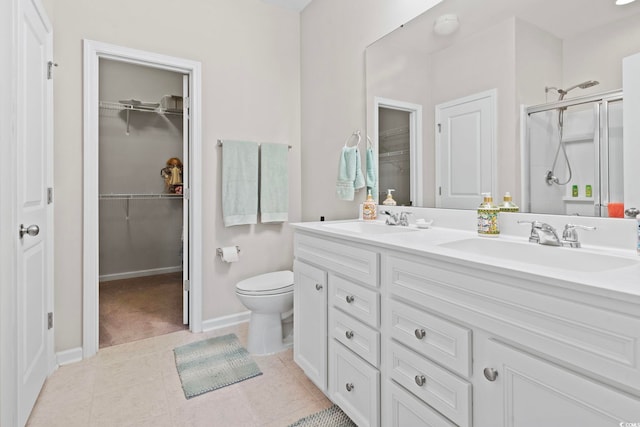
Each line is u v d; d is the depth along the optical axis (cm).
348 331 137
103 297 319
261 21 263
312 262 164
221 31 246
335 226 176
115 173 383
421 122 174
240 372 184
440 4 163
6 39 120
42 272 167
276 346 209
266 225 267
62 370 186
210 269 244
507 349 81
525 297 77
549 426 73
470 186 151
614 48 106
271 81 268
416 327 106
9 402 123
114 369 187
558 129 120
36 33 155
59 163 193
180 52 230
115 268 388
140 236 401
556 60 120
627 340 61
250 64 258
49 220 180
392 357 116
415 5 176
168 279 387
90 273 202
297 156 281
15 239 125
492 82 141
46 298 174
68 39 195
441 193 164
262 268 265
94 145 204
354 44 219
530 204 129
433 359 100
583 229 110
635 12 102
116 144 382
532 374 76
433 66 167
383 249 120
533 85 127
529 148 129
